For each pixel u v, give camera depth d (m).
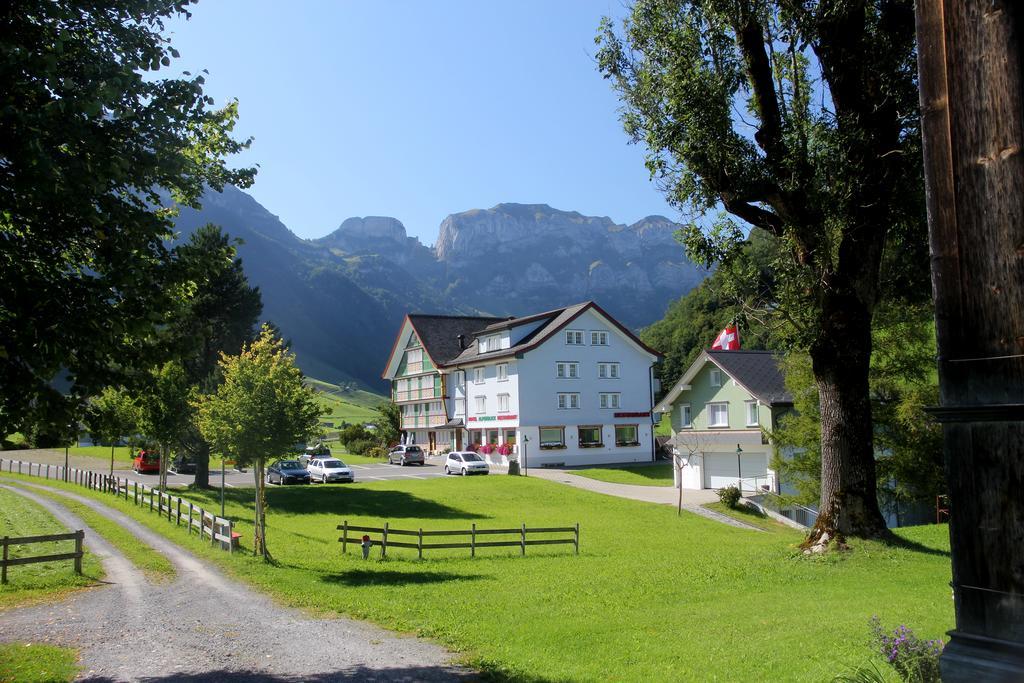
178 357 9.92
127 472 55.56
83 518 27.92
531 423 60.47
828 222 16.62
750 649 9.33
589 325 63.84
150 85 8.87
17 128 7.48
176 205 11.38
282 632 11.79
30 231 8.70
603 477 50.75
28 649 10.83
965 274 3.52
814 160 16.73
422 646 10.72
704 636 10.41
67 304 8.29
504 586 15.94
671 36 17.03
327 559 20.44
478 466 54.41
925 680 5.86
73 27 8.60
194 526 24.31
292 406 20.81
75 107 7.53
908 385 29.44
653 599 13.96
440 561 20.62
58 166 7.73
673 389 47.91
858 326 17.22
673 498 41.09
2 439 8.93
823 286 17.27
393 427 82.19
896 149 15.80
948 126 3.61
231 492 39.75
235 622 12.59
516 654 10.01
